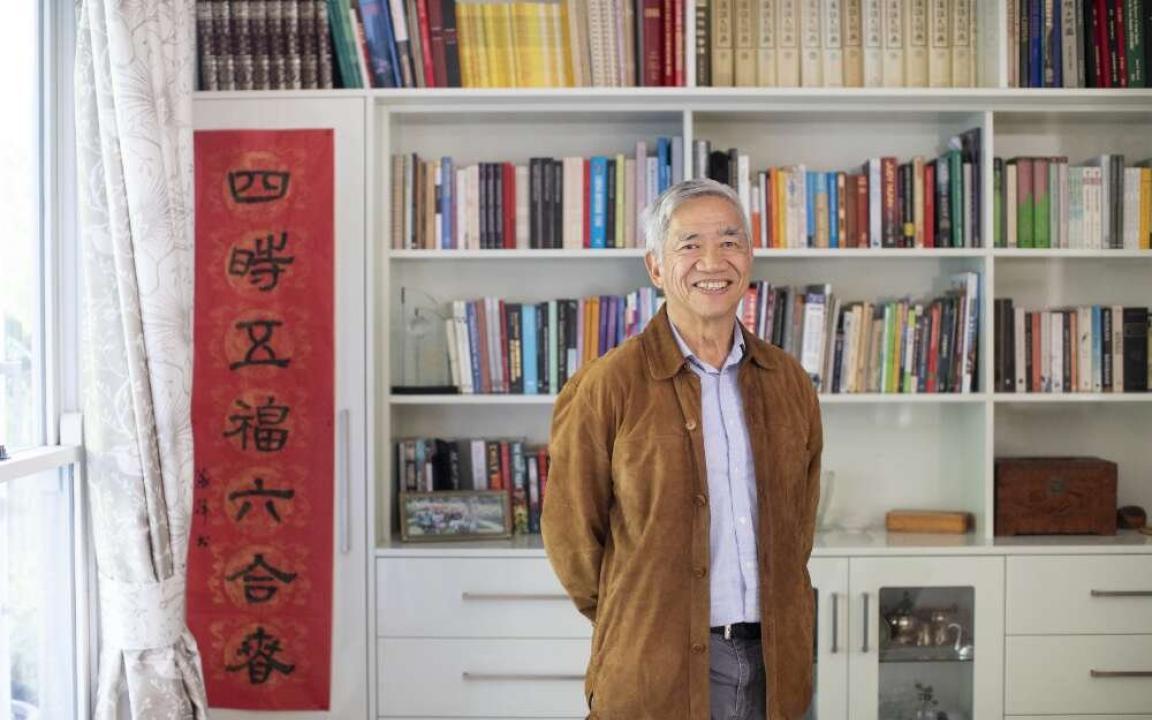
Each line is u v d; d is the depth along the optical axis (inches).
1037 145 140.8
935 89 125.6
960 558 125.6
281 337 126.1
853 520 141.5
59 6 106.0
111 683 104.0
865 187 132.7
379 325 129.9
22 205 100.7
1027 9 127.6
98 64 100.0
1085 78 128.2
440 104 129.6
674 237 83.5
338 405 126.3
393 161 132.7
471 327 133.0
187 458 107.0
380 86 128.3
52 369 104.8
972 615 126.0
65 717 106.2
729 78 129.6
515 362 133.0
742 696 83.3
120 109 99.8
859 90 126.0
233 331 126.2
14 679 96.8
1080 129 140.5
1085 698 126.3
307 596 126.0
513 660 125.8
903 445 141.9
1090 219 132.0
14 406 99.0
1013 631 126.0
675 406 82.8
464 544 128.6
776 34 129.9
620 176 132.3
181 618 106.9
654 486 81.7
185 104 109.0
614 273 140.9
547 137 140.5
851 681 125.7
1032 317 132.3
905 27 130.6
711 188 84.0
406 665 126.1
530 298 141.2
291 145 126.1
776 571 83.0
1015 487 131.6
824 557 125.6
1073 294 140.9
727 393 85.0
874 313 133.4
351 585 126.3
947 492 141.3
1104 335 132.3
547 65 128.6
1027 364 132.3
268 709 126.3
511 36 128.6
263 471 126.2
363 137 126.1
